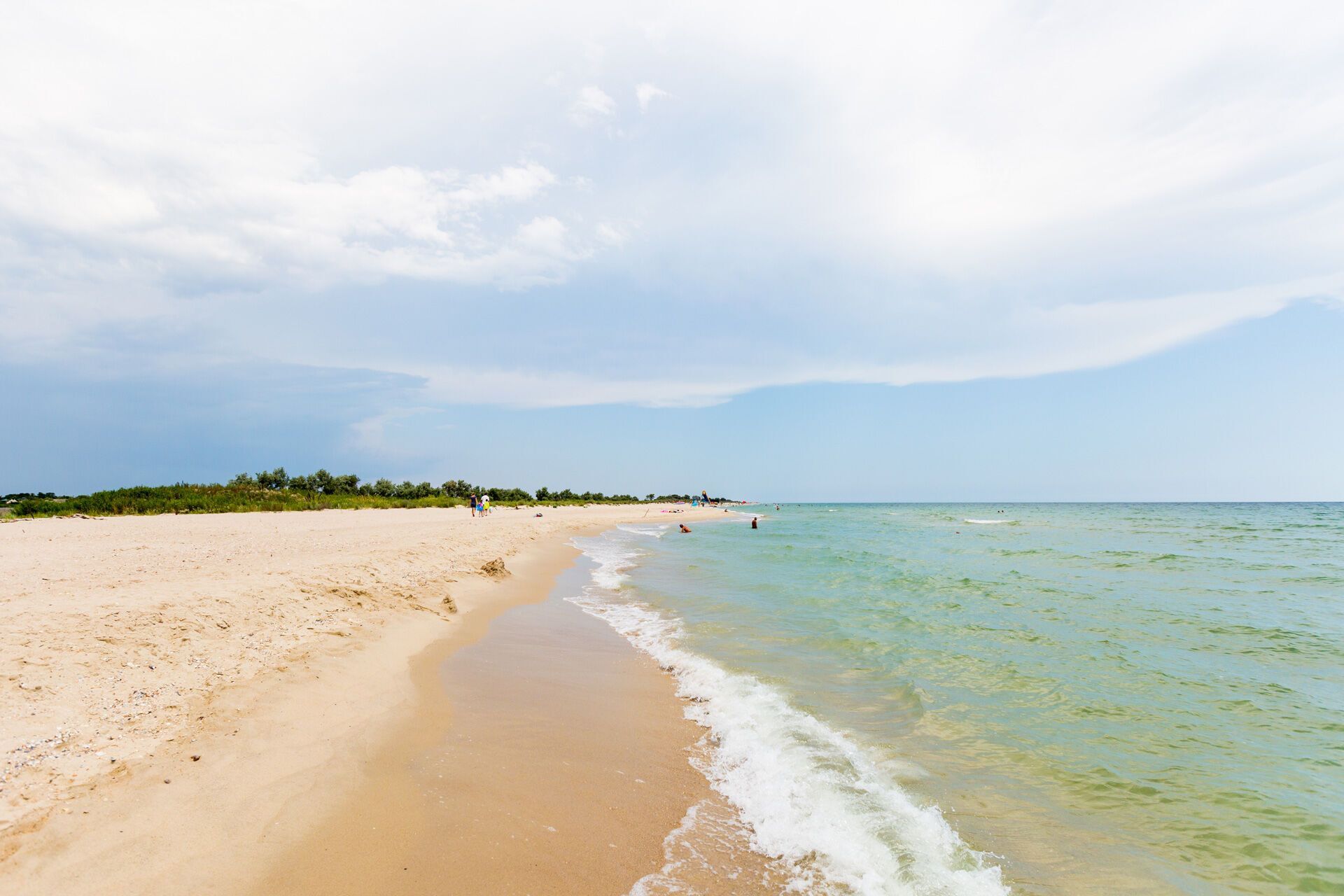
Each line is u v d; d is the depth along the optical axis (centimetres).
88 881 352
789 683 927
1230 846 528
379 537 2097
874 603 1605
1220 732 773
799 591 1797
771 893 441
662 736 722
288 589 1024
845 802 579
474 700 771
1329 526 5616
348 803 490
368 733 621
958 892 453
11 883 337
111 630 704
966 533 4834
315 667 751
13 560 1216
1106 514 9488
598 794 568
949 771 654
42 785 423
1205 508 14538
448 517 4022
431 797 523
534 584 1733
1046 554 2989
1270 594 1798
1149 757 696
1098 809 584
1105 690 928
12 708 510
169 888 362
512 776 580
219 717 579
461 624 1156
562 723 729
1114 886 470
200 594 909
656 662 1032
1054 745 725
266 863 402
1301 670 1036
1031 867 489
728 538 4147
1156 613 1505
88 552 1375
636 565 2406
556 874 439
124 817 412
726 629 1266
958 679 969
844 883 457
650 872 457
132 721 535
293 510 3819
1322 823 564
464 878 420
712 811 557
